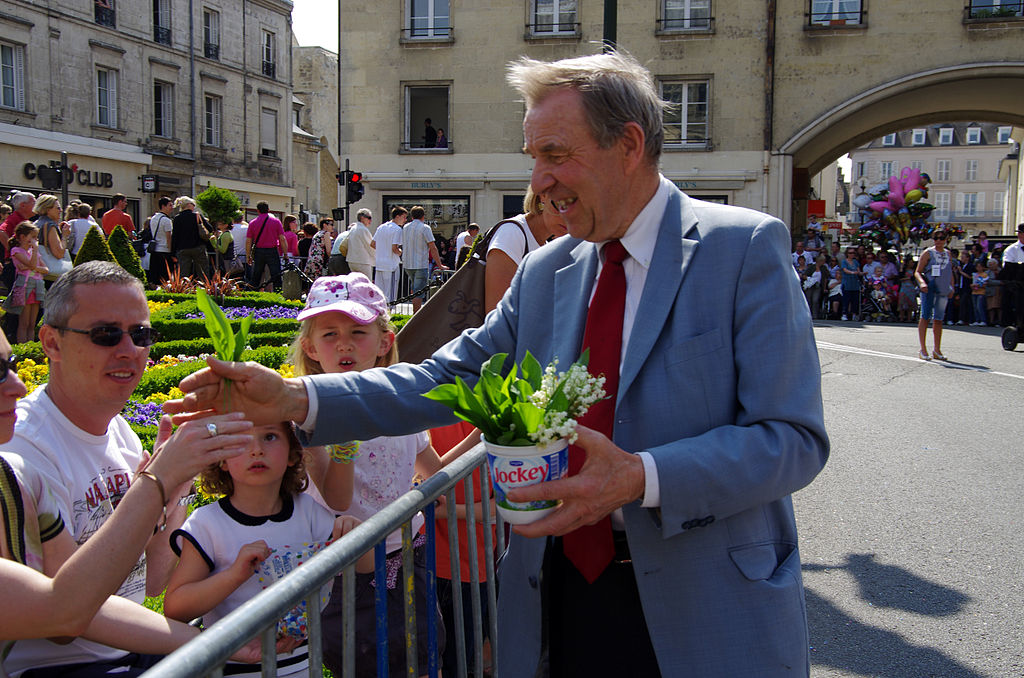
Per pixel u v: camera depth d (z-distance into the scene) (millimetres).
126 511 1884
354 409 2053
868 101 25000
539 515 1722
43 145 29734
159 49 34500
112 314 2355
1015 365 12531
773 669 1845
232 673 2389
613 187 1930
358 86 27344
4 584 1821
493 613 2842
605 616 2045
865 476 6508
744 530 1910
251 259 17547
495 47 26641
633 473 1710
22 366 6918
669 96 26062
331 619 2947
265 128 40844
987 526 5375
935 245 13086
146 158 33906
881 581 4566
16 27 28797
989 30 24344
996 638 3922
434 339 3736
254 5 39312
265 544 2459
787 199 25750
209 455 1938
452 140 27141
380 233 17453
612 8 9086
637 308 1963
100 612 2201
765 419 1836
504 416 1722
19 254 10578
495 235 3688
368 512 3021
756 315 1863
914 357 13516
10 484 2070
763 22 25250
